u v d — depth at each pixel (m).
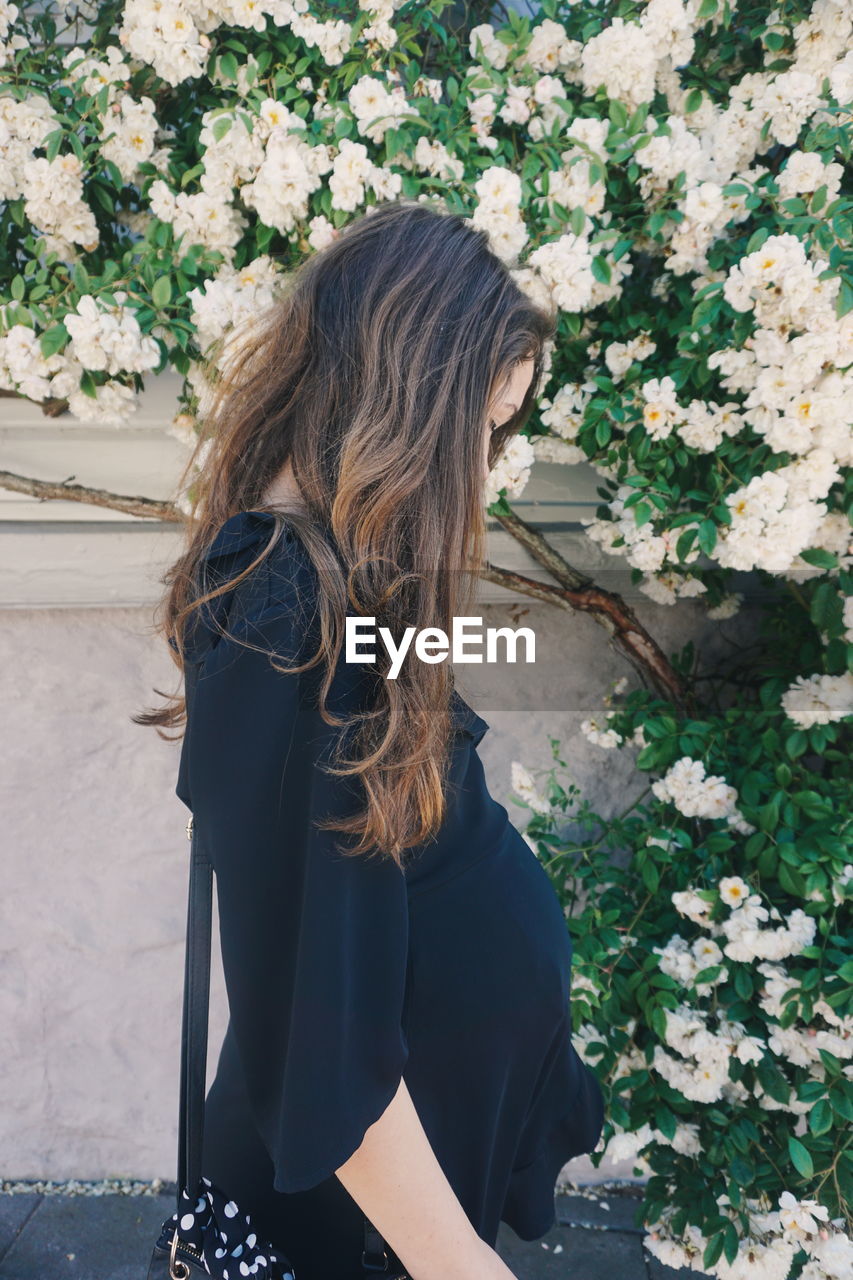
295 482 0.76
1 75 1.42
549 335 0.88
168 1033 2.21
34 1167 2.27
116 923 2.14
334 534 0.71
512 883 0.93
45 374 1.45
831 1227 1.49
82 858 2.11
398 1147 0.69
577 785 2.09
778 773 1.64
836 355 1.31
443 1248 0.69
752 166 1.66
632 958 1.66
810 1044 1.52
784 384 1.36
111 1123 2.25
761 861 1.60
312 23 1.42
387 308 0.74
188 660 0.76
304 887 0.67
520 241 1.40
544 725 2.06
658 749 1.75
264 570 0.69
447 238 0.78
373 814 0.66
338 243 0.80
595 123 1.43
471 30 1.70
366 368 0.73
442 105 1.61
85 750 2.05
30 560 1.92
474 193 1.45
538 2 1.64
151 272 1.44
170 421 1.84
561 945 0.99
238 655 0.68
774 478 1.39
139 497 1.84
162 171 1.48
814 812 1.58
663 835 1.72
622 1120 1.62
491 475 1.46
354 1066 0.67
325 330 0.76
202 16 1.39
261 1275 0.77
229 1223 0.79
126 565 1.93
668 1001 1.56
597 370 1.62
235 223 1.50
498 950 0.89
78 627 2.00
